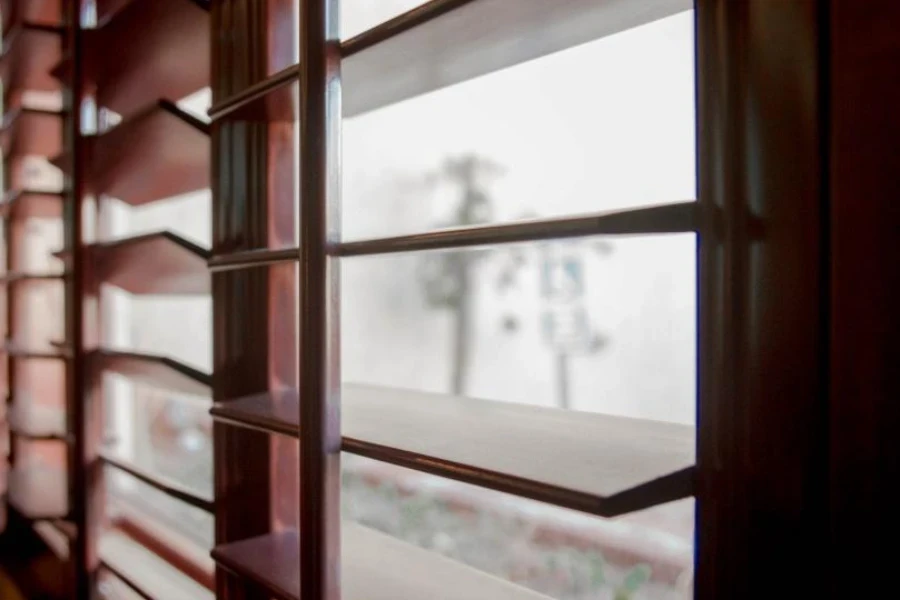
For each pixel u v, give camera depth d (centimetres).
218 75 72
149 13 75
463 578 57
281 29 70
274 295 71
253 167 70
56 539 115
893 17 32
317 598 51
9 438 117
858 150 33
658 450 44
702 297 37
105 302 102
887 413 33
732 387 37
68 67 92
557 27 49
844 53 34
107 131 83
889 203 33
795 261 35
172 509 112
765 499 36
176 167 83
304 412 51
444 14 46
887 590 33
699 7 37
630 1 45
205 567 86
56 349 108
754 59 36
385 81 61
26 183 130
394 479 108
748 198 36
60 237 128
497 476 40
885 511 33
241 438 70
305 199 52
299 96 53
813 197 34
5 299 126
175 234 71
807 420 35
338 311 52
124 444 134
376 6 74
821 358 34
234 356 70
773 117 35
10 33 106
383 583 56
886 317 33
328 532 51
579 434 49
